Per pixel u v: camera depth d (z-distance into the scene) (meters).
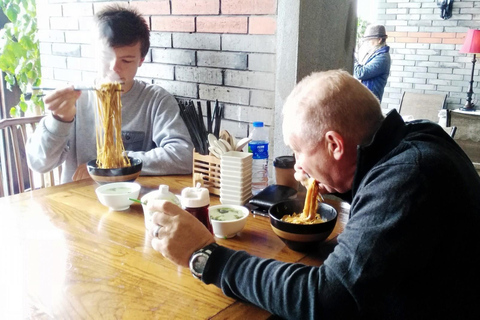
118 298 0.94
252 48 1.94
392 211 0.78
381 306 0.85
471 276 0.84
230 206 1.37
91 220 1.37
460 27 5.50
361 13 6.01
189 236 0.99
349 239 0.83
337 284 0.80
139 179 1.79
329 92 0.90
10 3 3.09
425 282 0.83
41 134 1.82
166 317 0.88
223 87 2.10
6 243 1.20
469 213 0.83
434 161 0.81
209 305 0.92
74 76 2.72
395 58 6.04
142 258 1.12
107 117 1.61
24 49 3.14
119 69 1.92
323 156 0.94
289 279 0.85
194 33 2.14
